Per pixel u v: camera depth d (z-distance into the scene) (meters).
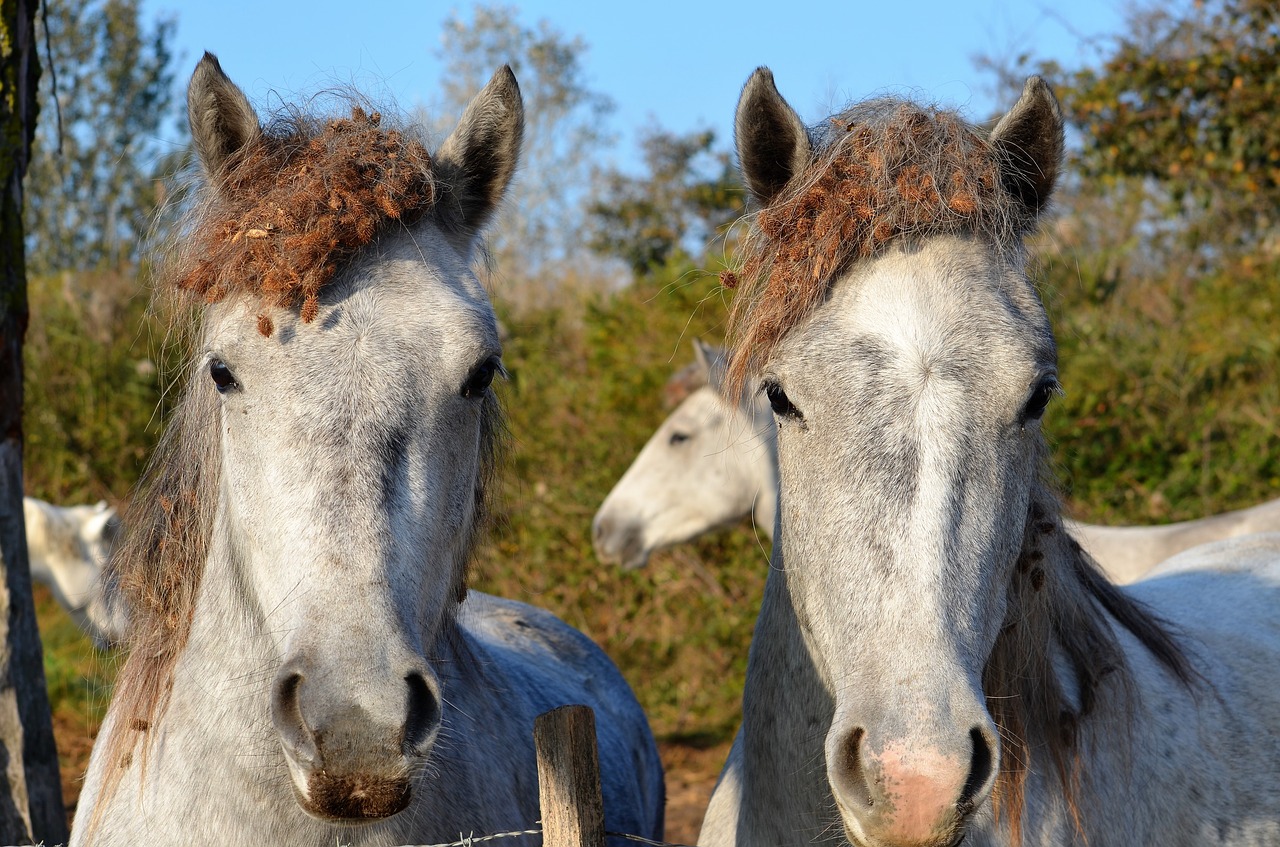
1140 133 10.37
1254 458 7.57
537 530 8.35
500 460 2.69
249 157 2.15
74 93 19.50
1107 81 10.55
